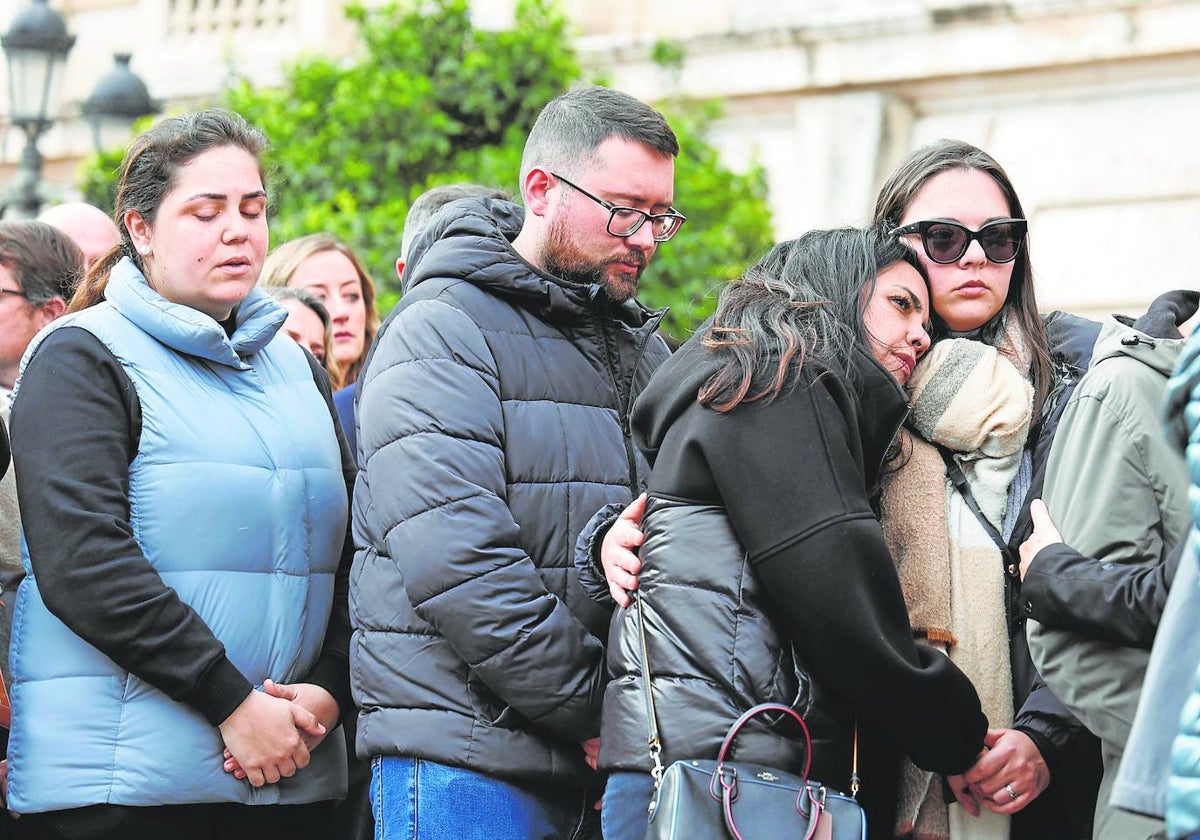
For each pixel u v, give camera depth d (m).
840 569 4.32
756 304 4.66
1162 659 3.61
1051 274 10.94
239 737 4.93
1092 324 5.30
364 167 10.62
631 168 5.21
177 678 4.83
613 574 4.60
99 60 14.84
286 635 5.11
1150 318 4.71
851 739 4.48
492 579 4.83
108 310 5.09
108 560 4.79
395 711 5.01
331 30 13.47
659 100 12.20
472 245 5.26
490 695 4.97
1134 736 3.62
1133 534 4.47
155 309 5.06
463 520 4.87
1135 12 10.58
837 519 4.35
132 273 5.14
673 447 4.55
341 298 7.84
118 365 4.99
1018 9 10.96
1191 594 3.60
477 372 5.06
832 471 4.40
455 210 5.53
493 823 4.94
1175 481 4.46
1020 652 4.87
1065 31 10.82
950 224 5.02
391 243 10.14
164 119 5.27
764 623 4.40
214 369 5.15
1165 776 3.56
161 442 4.98
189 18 14.27
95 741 4.87
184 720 4.91
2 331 6.12
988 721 4.74
